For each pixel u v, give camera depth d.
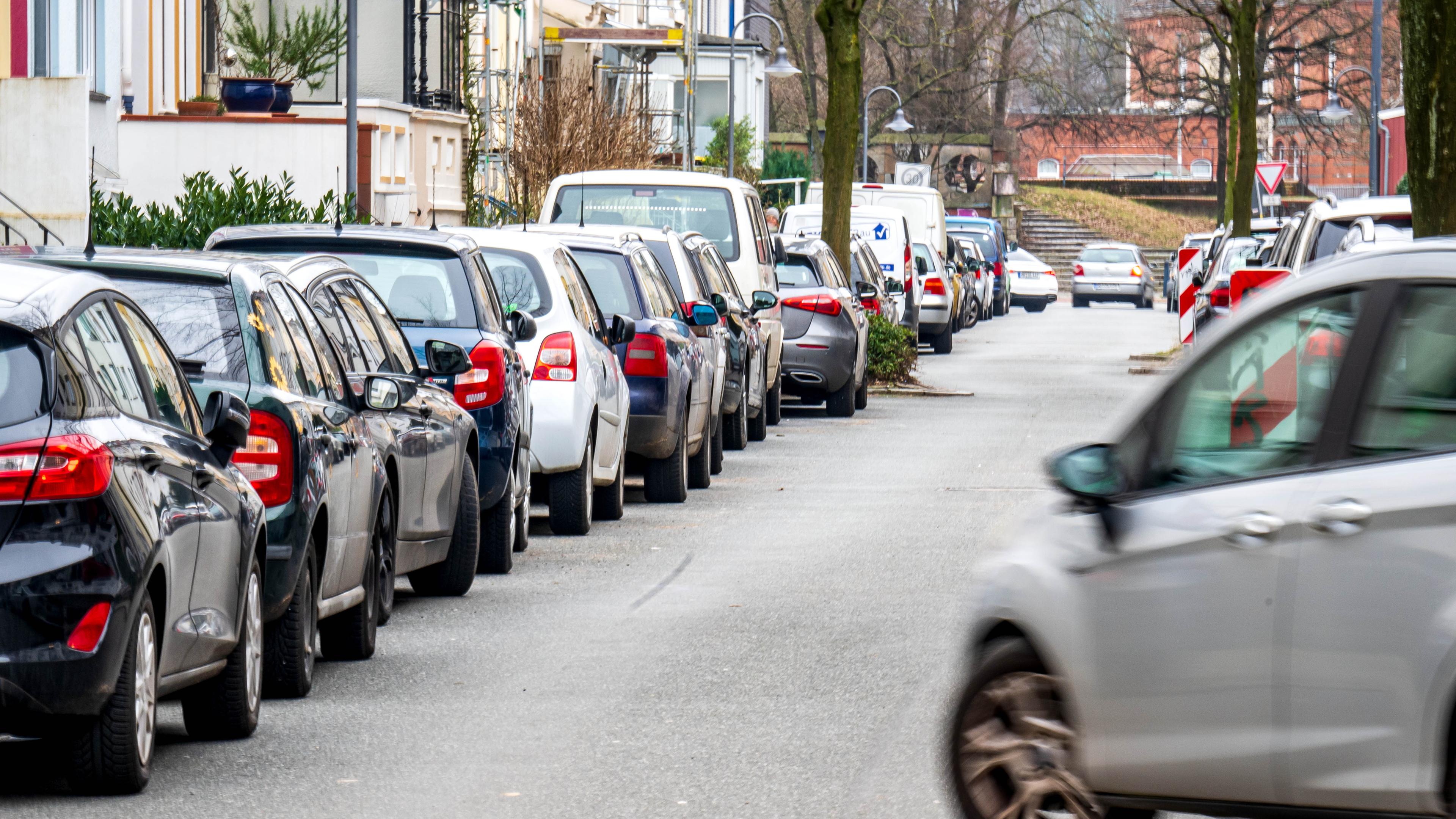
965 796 19.59
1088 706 18.31
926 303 124.62
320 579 27.91
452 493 35.12
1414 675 15.74
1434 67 46.47
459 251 38.31
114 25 87.44
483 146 134.62
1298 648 16.45
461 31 130.62
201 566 22.66
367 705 27.02
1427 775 15.68
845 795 22.14
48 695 20.08
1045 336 151.00
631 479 57.81
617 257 49.59
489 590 37.22
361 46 125.12
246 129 97.88
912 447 67.00
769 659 30.23
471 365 37.59
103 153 85.88
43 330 20.64
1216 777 17.14
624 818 21.17
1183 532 17.45
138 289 26.78
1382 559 16.02
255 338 26.53
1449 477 15.83
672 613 34.53
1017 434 71.75
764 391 69.06
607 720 26.06
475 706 26.91
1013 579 19.34
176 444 22.69
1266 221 101.25
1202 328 80.50
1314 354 17.08
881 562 40.81
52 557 20.09
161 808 21.28
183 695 24.39
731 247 70.69
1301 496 16.69
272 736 25.00
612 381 45.91
